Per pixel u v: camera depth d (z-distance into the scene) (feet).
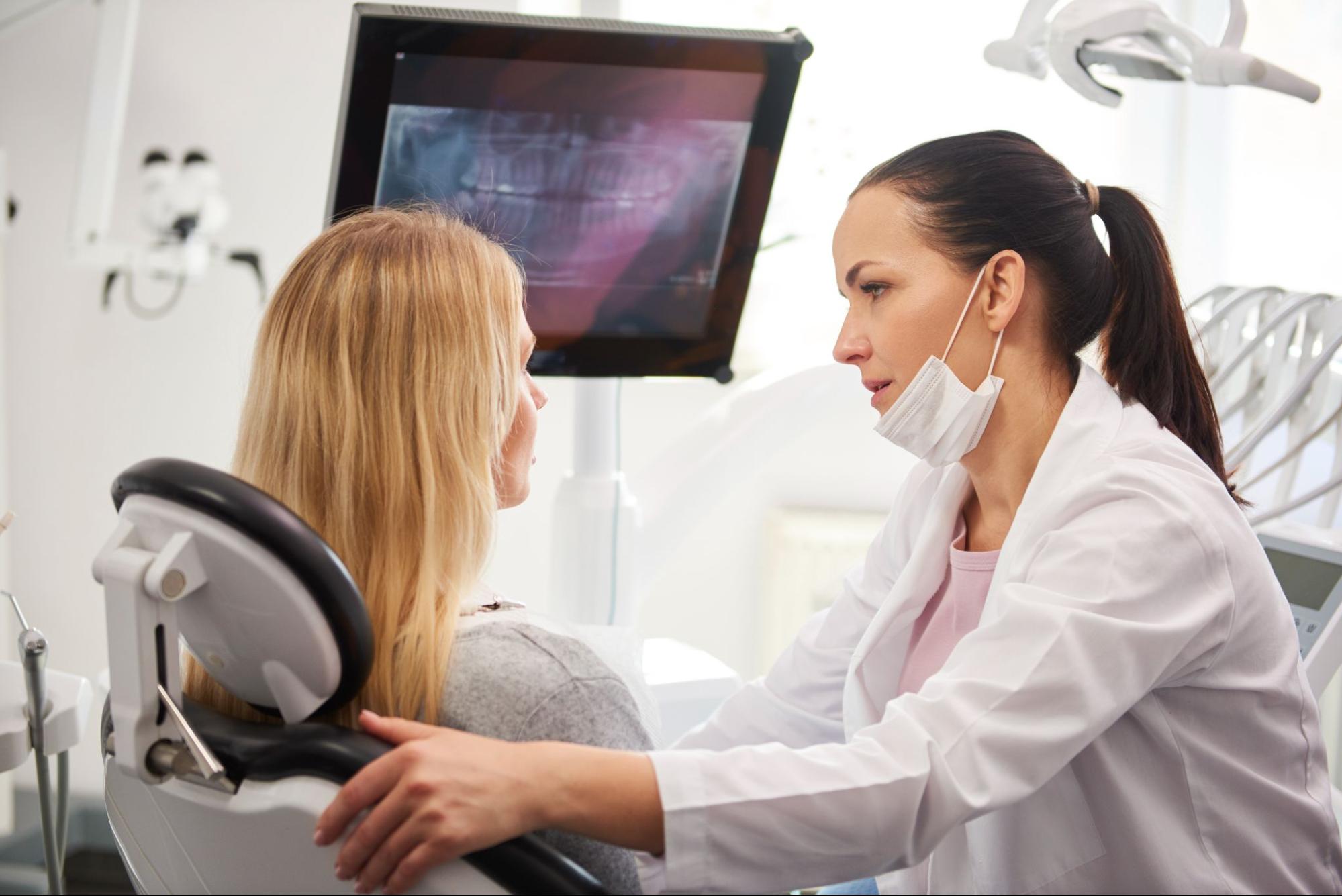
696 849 2.46
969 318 3.36
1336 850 3.29
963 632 3.72
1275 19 7.37
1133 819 3.09
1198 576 2.89
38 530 7.90
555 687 2.64
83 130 7.20
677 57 4.46
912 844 2.61
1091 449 3.23
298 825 2.31
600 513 5.57
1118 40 4.81
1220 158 7.75
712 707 5.26
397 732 2.38
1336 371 4.88
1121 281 3.53
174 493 2.24
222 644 2.43
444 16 4.15
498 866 2.28
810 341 8.17
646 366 5.28
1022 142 3.45
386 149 4.45
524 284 4.93
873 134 8.03
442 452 2.76
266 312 2.90
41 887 6.40
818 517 8.19
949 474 3.82
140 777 2.39
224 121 7.49
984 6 7.92
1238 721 3.14
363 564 2.73
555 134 4.58
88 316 7.71
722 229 5.00
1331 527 4.91
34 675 3.23
